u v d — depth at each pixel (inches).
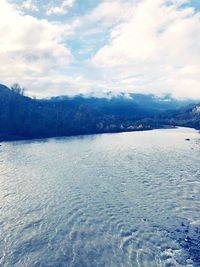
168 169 2608.3
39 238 1278.3
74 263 1084.5
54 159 3176.7
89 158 3257.9
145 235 1278.3
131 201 1727.4
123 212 1556.3
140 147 4252.0
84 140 5300.2
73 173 2476.6
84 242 1242.0
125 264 1066.1
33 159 3161.9
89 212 1568.7
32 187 2043.6
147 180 2215.8
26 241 1251.2
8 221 1451.8
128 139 5516.7
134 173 2463.1
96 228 1371.8
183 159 3147.1
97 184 2118.6
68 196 1843.0
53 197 1823.3
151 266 1041.5
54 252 1162.0
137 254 1129.4
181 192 1886.1
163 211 1551.4
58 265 1071.6
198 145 4471.0
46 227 1387.8
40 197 1823.3
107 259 1104.8
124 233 1310.3
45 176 2364.7
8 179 2255.2
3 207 1641.2
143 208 1606.8
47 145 4478.3
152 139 5516.7
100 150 3929.6
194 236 1250.6
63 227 1387.8
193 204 1651.1
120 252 1151.0
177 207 1606.8
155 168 2659.9
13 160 3083.2
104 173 2471.7
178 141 5093.5
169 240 1222.3
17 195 1859.0
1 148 4052.7
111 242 1233.4
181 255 1101.1
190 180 2196.1
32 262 1093.1
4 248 1191.6
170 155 3447.3
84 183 2150.6
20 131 5684.1
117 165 2824.8
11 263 1085.1
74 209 1615.4
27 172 2504.9
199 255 1095.6
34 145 4456.2
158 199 1750.7
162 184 2090.3
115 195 1851.6
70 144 4635.8
